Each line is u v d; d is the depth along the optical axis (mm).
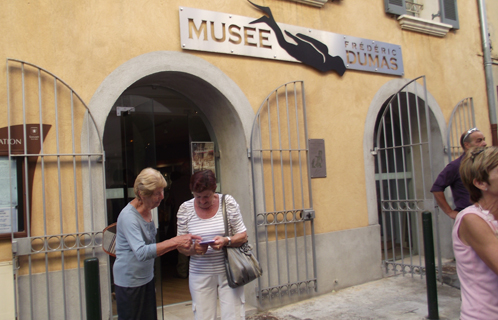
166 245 2600
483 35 7234
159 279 3957
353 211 5367
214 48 4418
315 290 4871
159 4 4184
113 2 3939
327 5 5418
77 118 3688
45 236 3420
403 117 6809
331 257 5086
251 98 4672
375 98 5727
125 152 4355
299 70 5086
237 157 4703
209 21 4406
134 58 3984
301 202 4910
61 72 3660
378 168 6148
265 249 4586
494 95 7191
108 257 3643
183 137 4969
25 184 3373
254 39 4703
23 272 3389
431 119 6527
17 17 3516
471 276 1843
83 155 3639
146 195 2592
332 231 5145
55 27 3662
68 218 3584
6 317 3219
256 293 4484
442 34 6621
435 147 6523
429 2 6832
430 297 4023
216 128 4984
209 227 2893
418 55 6352
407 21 6125
